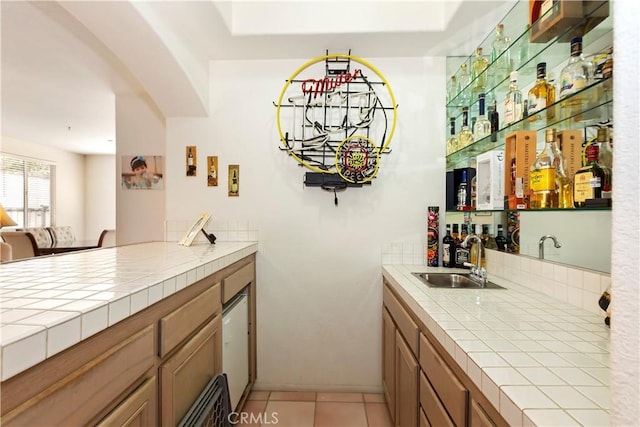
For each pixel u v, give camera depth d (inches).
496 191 57.7
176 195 86.4
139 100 113.4
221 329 59.6
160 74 72.4
